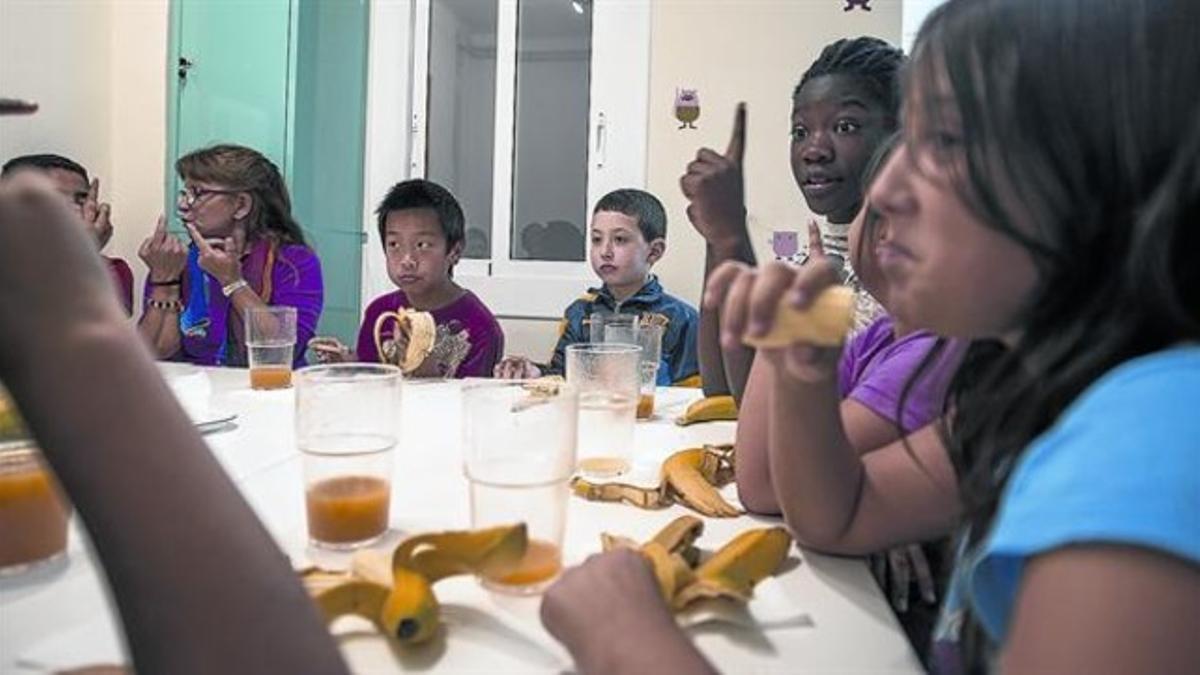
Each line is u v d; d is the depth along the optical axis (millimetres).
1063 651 361
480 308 2104
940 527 769
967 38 504
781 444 781
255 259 2254
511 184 2973
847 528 768
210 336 2227
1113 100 463
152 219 2779
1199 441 377
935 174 520
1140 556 359
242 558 404
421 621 575
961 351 744
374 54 2951
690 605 626
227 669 391
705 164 1116
